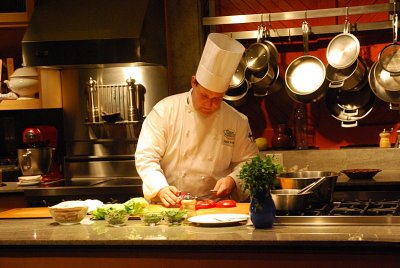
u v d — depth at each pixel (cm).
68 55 397
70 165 447
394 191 363
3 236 234
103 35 394
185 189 330
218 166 331
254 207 228
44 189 390
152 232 229
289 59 449
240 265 215
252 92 456
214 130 326
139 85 436
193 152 327
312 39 443
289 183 274
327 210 252
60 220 254
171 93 444
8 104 441
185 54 446
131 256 225
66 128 449
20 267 234
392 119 430
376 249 201
